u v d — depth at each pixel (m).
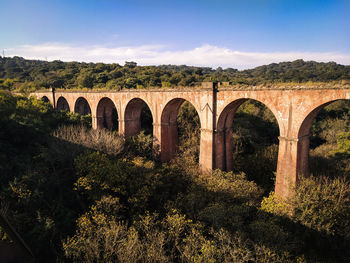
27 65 123.31
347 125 43.25
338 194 17.64
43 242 15.62
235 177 21.22
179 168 24.12
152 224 16.09
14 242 2.00
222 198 18.36
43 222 16.23
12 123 25.09
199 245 14.00
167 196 20.77
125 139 31.47
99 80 58.47
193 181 21.19
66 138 26.09
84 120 37.31
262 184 26.97
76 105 40.88
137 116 34.09
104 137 26.39
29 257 2.06
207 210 16.27
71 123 35.78
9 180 19.73
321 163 28.27
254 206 18.75
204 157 24.16
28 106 32.88
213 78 53.34
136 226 16.50
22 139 25.11
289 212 17.17
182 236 15.79
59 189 20.88
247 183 20.06
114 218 16.50
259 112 48.44
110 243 13.65
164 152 28.56
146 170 21.67
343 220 16.47
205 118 23.39
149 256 13.01
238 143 34.00
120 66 81.75
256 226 14.95
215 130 22.84
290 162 17.92
